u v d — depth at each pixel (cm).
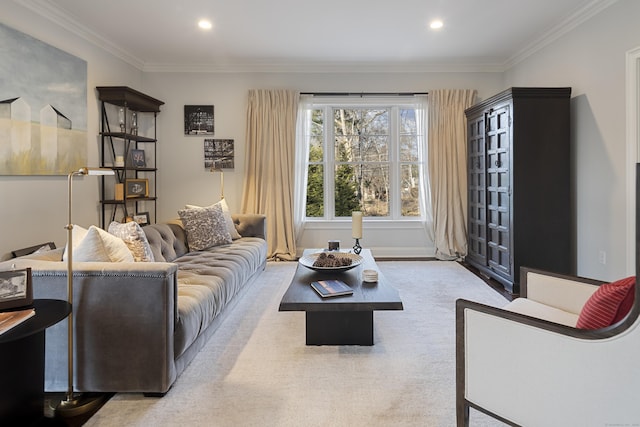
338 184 517
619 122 297
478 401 135
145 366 173
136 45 419
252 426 155
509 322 126
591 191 328
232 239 395
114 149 425
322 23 362
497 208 380
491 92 492
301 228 502
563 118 345
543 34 387
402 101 497
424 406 168
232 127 495
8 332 132
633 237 288
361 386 186
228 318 280
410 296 332
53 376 176
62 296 174
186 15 343
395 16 346
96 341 173
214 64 483
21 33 290
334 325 233
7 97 279
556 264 349
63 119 338
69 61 345
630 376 102
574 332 111
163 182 498
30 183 304
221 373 199
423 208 506
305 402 172
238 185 499
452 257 485
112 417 162
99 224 400
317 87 494
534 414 121
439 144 484
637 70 282
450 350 226
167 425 156
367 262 297
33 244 308
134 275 172
